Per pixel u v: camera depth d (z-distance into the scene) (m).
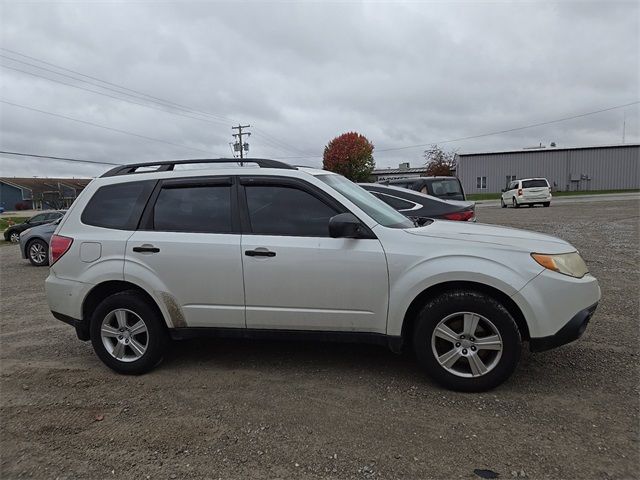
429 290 3.61
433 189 11.03
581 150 48.38
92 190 4.30
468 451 2.79
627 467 2.60
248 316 3.82
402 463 2.71
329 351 4.48
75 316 4.14
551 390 3.52
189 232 3.94
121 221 4.12
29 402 3.62
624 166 47.03
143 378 3.99
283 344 4.72
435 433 3.00
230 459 2.80
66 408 3.50
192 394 3.66
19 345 5.00
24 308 6.77
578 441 2.86
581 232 12.59
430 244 3.55
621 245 10.10
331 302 3.66
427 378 3.81
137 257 3.95
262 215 3.87
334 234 3.53
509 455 2.74
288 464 2.74
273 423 3.18
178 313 3.92
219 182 4.01
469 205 7.57
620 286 6.47
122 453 2.90
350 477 2.61
